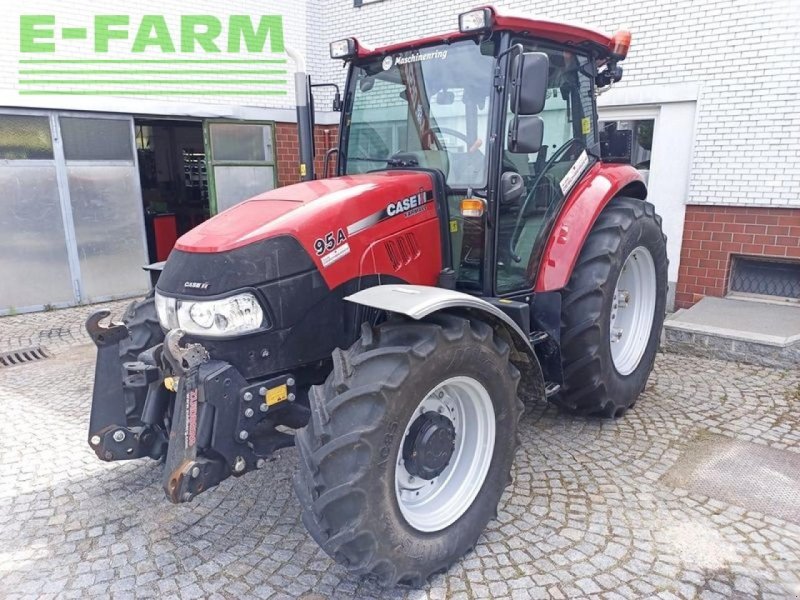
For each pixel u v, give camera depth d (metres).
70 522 2.90
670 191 6.10
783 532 2.68
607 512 2.85
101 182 7.50
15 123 6.77
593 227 3.55
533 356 2.73
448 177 3.06
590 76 3.63
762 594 2.30
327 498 2.12
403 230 2.82
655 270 4.04
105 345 2.92
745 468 3.22
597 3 6.25
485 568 2.49
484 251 2.97
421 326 2.33
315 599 2.34
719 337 4.82
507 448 2.66
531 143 2.78
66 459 3.56
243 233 2.45
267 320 2.43
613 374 3.59
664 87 5.93
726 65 5.56
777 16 5.23
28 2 6.60
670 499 2.95
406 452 2.42
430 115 3.10
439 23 7.81
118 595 2.39
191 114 7.98
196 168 11.16
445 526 2.46
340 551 2.19
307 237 2.50
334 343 2.65
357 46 3.31
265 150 8.90
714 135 5.73
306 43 9.04
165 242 9.27
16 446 3.74
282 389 2.48
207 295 2.38
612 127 6.26
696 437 3.58
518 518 2.82
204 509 2.98
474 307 2.38
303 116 3.54
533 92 2.70
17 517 2.96
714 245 5.91
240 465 2.40
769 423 3.74
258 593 2.38
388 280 2.78
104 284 7.70
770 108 5.40
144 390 2.87
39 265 7.16
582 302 3.37
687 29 5.72
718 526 2.73
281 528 2.81
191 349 2.29
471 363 2.41
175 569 2.54
